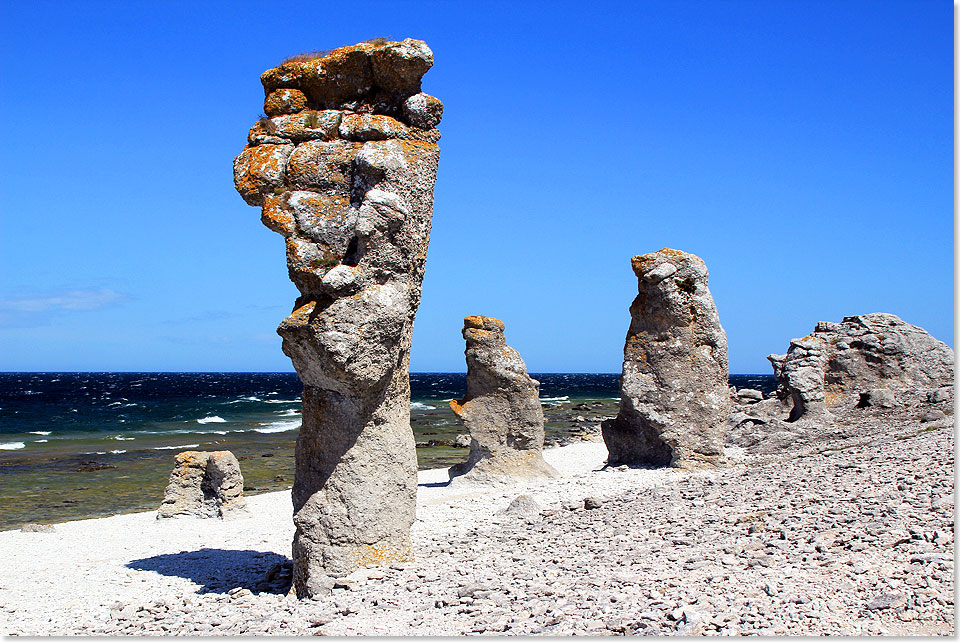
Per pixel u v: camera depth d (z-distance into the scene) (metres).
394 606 7.73
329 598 8.50
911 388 20.34
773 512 9.83
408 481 9.51
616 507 12.25
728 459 17.19
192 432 48.19
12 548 14.51
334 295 8.45
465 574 8.75
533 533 11.22
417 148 8.96
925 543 7.37
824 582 6.71
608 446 18.42
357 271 8.48
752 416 20.33
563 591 7.47
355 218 8.66
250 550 13.14
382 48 8.93
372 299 8.49
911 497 9.15
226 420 58.69
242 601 9.10
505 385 18.53
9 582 11.46
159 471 30.23
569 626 6.33
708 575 7.38
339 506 9.07
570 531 10.98
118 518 18.03
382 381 9.08
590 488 15.66
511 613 6.98
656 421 16.95
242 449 38.22
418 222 8.97
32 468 31.09
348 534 9.03
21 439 43.69
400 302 8.73
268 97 9.41
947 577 6.46
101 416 62.88
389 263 8.65
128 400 89.88
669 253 17.14
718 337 17.00
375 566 9.09
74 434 47.00
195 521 16.88
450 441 40.09
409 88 9.17
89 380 182.38
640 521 10.79
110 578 11.44
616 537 9.99
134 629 8.12
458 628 6.72
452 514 14.68
